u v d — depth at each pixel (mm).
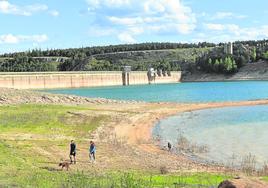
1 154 41219
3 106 89312
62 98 111812
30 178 27312
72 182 25156
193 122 80000
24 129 63469
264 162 42281
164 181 26750
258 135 61594
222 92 182625
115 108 101125
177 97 157125
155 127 72688
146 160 43125
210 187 24578
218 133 64625
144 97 158500
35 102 101250
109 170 35656
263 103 121625
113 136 61281
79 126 69500
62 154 44750
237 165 40938
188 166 39719
